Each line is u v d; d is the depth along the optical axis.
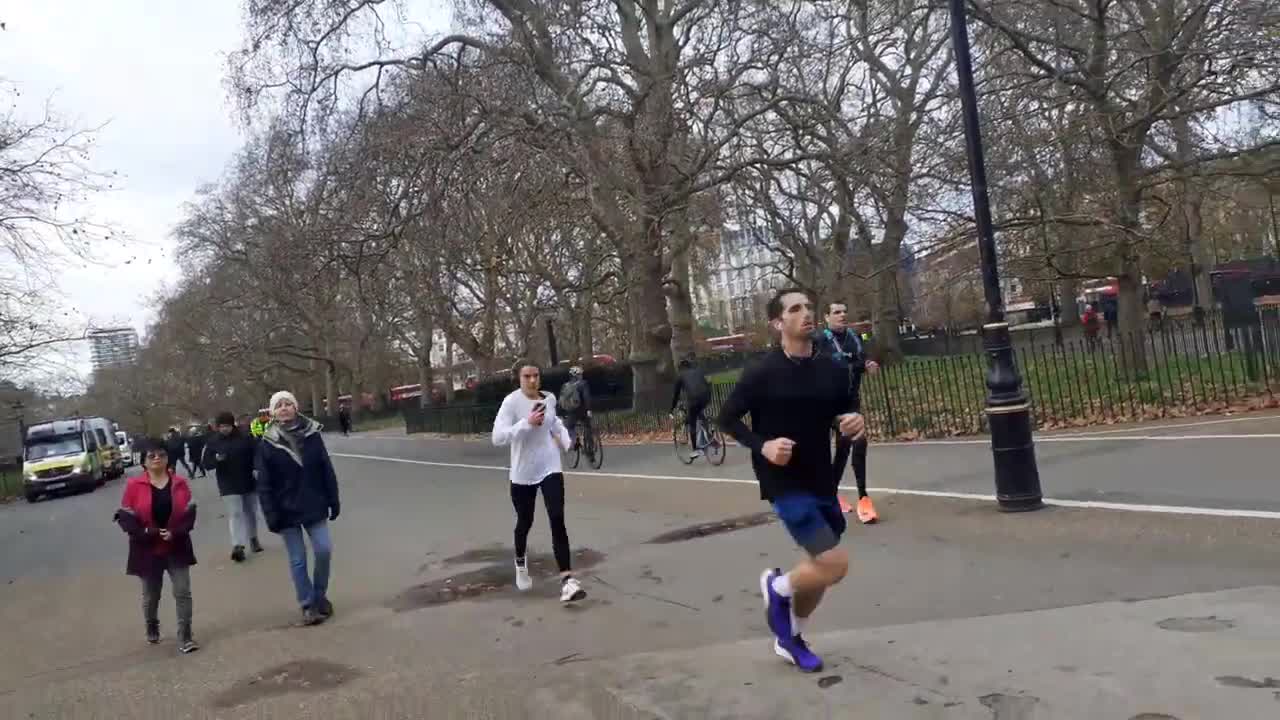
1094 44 16.06
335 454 34.03
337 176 20.70
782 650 4.70
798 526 4.38
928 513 8.41
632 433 24.34
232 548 11.44
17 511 27.84
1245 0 14.74
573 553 8.67
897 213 23.27
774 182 25.61
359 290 22.58
